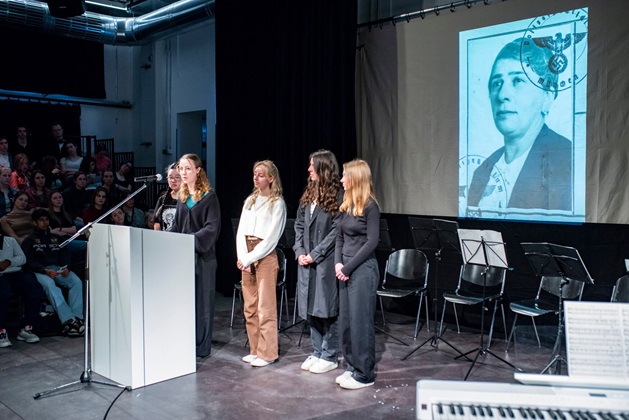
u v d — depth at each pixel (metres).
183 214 4.55
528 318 5.33
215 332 5.43
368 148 6.56
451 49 5.82
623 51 4.81
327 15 6.40
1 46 8.46
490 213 5.64
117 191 7.84
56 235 5.75
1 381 4.15
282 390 3.90
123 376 3.99
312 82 6.59
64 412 3.56
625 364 1.81
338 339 4.32
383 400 3.72
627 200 4.85
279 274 5.67
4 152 7.53
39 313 5.32
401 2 6.27
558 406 1.75
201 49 9.03
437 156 5.98
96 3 8.79
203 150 9.82
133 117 10.24
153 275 4.00
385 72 6.34
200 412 3.54
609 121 4.91
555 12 5.15
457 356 4.66
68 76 9.13
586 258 4.93
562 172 5.17
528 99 5.34
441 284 5.83
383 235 5.09
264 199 4.39
